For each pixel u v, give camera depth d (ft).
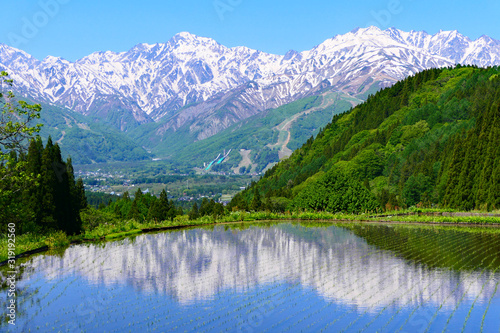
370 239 226.38
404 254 179.42
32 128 147.54
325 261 167.63
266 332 99.30
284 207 451.12
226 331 99.66
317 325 102.94
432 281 135.33
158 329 100.78
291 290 128.36
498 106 375.04
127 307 114.93
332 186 407.23
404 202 441.27
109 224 322.75
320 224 327.26
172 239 239.50
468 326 100.94
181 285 134.82
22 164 159.84
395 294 123.03
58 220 231.50
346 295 123.13
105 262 170.09
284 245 209.56
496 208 326.65
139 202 418.92
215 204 398.62
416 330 99.45
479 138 369.09
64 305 116.67
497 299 117.50
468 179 361.30
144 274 149.07
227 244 216.13
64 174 239.71
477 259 167.02
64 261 172.24
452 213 341.21
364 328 101.04
